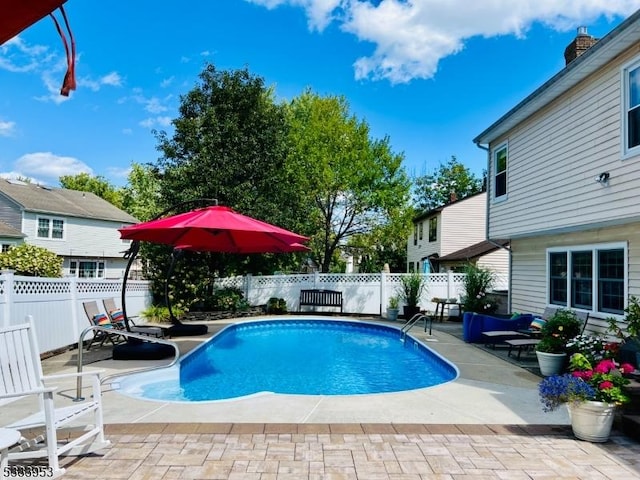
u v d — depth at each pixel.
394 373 8.74
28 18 1.58
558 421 4.84
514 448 4.05
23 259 12.98
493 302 13.06
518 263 12.47
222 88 17.11
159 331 10.04
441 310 15.10
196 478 3.37
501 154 12.16
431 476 3.45
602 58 7.47
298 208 18.42
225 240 10.11
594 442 4.20
